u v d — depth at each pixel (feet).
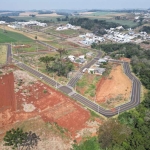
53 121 338.54
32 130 315.37
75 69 593.83
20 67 582.76
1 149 275.39
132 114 360.28
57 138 302.66
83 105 395.55
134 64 635.66
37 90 444.55
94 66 629.92
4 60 640.17
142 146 273.33
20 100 397.39
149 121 336.08
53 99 410.31
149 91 457.27
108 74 561.02
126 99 429.38
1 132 307.17
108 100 421.59
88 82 506.48
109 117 359.46
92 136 309.22
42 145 288.71
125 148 279.49
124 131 298.97
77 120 345.51
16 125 323.57
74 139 302.66
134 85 501.56
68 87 473.26
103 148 286.25
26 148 282.15
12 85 459.32
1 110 361.71
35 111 363.76
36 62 634.02
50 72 554.05
